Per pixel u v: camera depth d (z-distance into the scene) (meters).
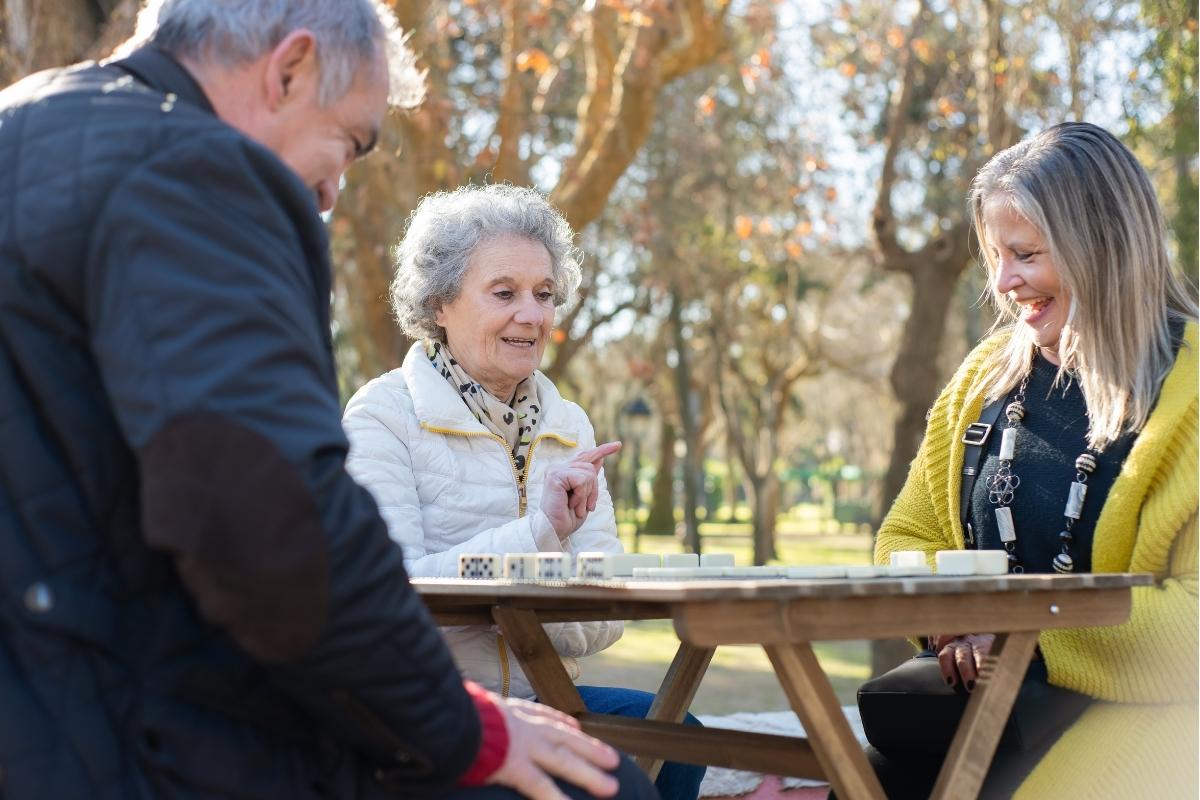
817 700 1.69
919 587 1.71
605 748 1.67
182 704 1.43
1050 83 9.31
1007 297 2.61
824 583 1.66
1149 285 2.41
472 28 12.24
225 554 1.34
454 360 2.90
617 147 8.57
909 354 11.52
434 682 1.48
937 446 2.73
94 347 1.40
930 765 2.38
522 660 2.41
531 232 2.91
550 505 2.49
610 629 2.86
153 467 1.34
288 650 1.38
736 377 28.23
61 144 1.47
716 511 52.41
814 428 52.00
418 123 8.14
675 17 8.43
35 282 1.42
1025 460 2.53
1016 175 2.49
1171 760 2.19
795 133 16.41
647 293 23.25
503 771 1.58
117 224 1.40
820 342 29.66
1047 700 2.27
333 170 1.75
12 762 1.36
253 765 1.45
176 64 1.65
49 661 1.38
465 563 2.22
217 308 1.39
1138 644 2.21
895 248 11.52
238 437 1.34
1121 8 8.72
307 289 1.51
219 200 1.45
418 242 2.93
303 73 1.67
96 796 1.37
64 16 6.05
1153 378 2.37
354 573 1.41
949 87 12.73
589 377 35.78
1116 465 2.39
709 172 18.91
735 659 12.31
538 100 9.82
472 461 2.80
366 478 2.68
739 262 21.42
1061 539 2.43
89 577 1.41
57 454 1.42
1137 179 2.44
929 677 2.38
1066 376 2.54
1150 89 8.88
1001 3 9.45
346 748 1.51
